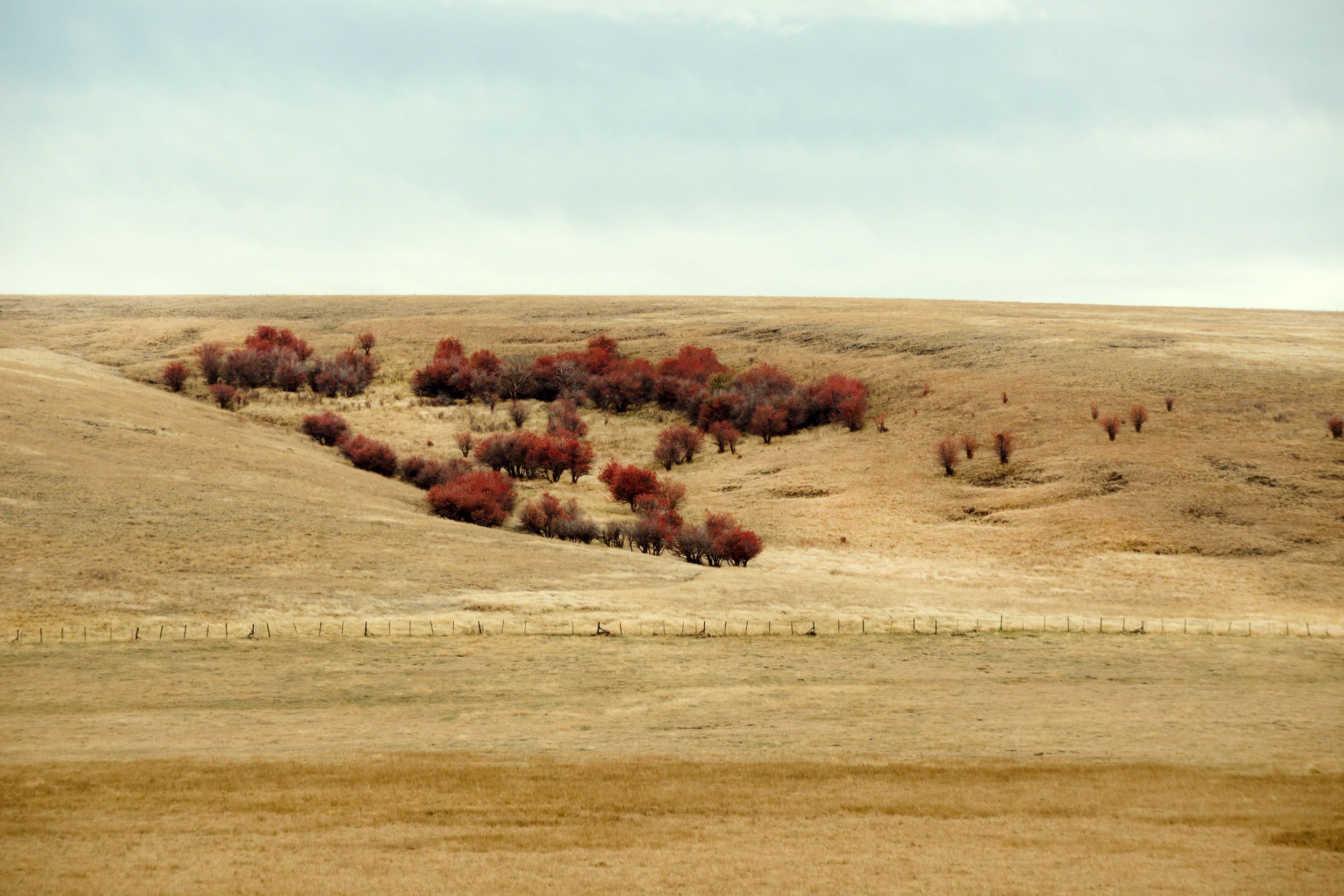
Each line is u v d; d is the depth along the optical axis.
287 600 48.50
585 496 94.56
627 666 41.03
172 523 59.25
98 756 26.38
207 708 33.03
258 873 18.16
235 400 118.12
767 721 32.19
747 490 95.19
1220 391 98.88
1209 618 53.84
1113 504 77.69
